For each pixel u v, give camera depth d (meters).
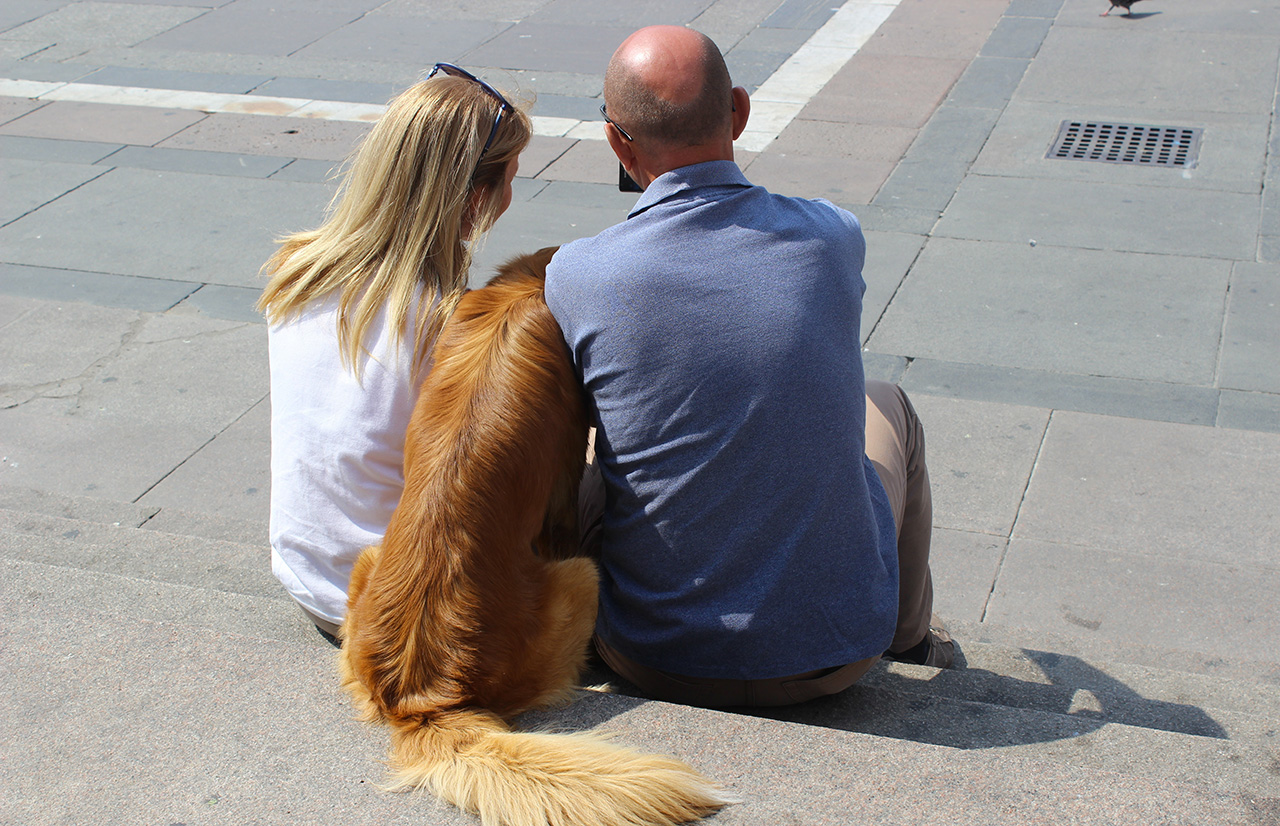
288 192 8.71
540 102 10.37
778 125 9.59
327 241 2.44
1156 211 7.73
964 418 5.61
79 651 2.38
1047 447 5.36
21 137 9.86
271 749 2.09
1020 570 4.57
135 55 12.05
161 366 6.41
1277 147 8.62
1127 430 5.45
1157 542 4.69
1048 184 8.25
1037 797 1.94
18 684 2.27
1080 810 1.91
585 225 7.91
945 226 7.68
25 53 12.16
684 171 2.12
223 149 9.56
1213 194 7.94
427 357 2.38
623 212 8.14
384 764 2.05
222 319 6.92
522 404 2.11
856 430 2.18
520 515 2.14
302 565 2.57
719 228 2.08
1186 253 7.14
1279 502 4.89
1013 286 6.88
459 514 2.08
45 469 5.51
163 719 2.17
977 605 4.39
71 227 8.14
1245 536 4.69
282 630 2.95
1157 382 5.84
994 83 10.34
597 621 2.51
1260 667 3.77
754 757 2.05
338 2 13.78
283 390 2.51
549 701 2.20
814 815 1.91
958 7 12.64
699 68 2.10
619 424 2.16
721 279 2.05
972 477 5.16
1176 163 8.48
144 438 5.77
